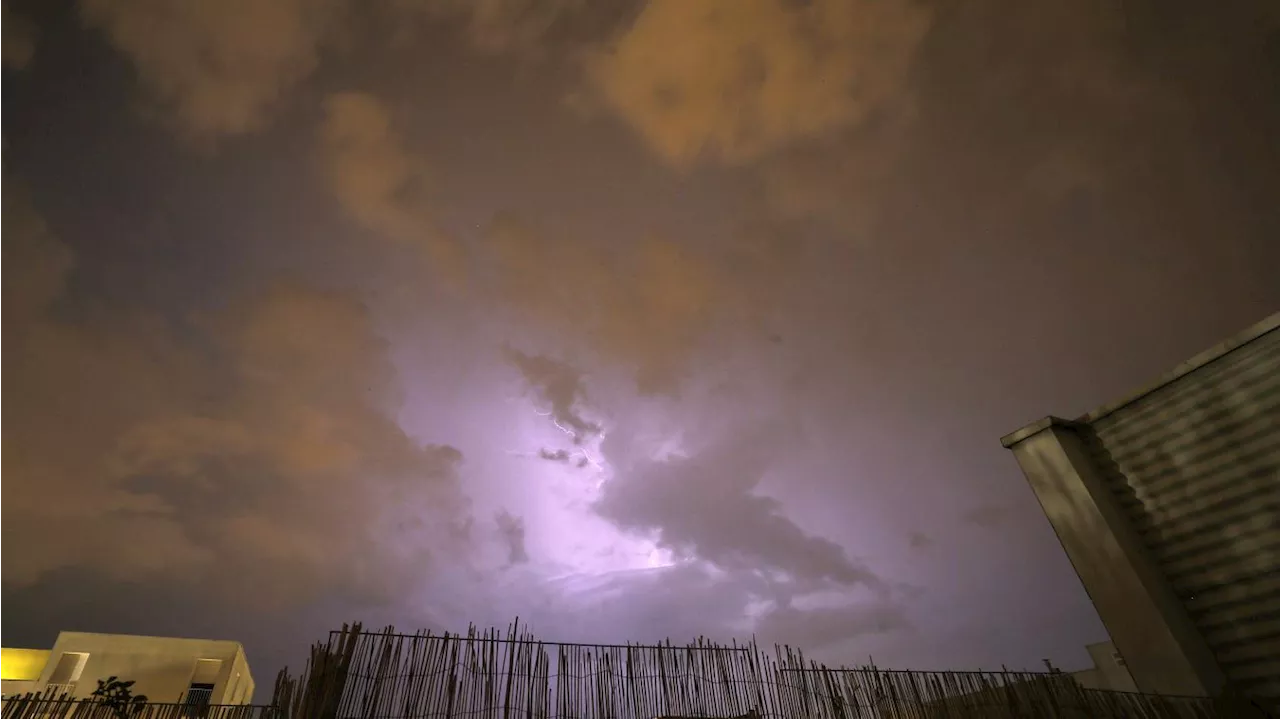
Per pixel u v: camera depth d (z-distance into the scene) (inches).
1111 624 250.1
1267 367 232.7
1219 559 235.3
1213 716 213.0
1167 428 257.8
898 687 225.3
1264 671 218.2
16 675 801.6
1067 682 229.1
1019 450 293.4
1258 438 231.1
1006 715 223.5
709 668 218.4
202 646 798.5
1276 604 218.4
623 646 207.3
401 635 170.4
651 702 198.1
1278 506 222.5
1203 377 250.2
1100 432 280.5
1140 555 251.9
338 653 157.5
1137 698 227.5
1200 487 244.5
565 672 188.7
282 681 150.1
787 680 220.4
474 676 173.0
